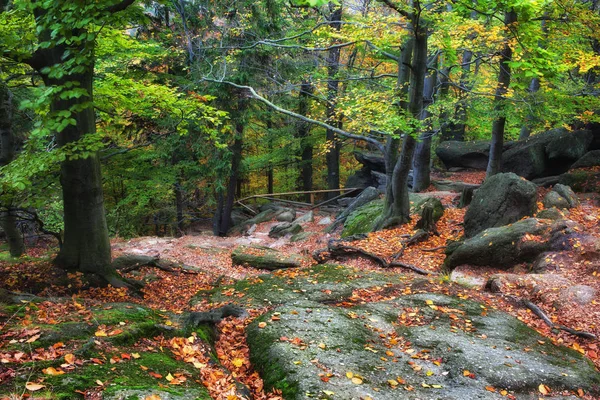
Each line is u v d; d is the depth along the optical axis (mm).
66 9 5910
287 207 23906
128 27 10492
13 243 13875
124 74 14430
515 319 6617
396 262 11000
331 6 17578
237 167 21875
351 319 6215
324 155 28688
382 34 12031
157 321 5465
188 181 21781
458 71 18578
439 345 5520
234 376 4707
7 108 11867
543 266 8602
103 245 8828
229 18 17703
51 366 3688
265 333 5656
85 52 6055
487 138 28016
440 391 4465
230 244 17844
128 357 4203
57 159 6516
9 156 12016
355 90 13547
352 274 9078
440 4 11734
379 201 17547
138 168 19188
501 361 5133
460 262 9938
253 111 20344
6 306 5293
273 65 18781
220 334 5961
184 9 17484
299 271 9727
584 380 4918
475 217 11570
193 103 9992
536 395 4625
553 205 11258
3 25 7254
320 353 5031
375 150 28812
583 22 10883
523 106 13367
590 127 18109
